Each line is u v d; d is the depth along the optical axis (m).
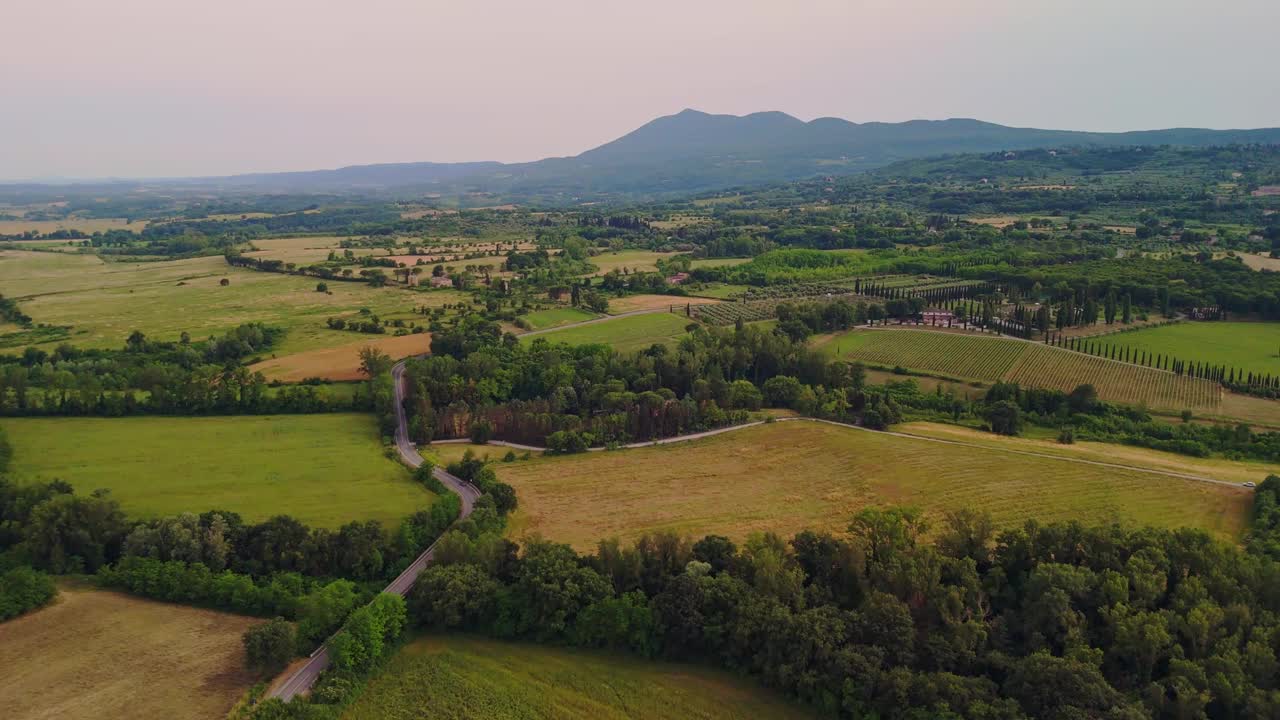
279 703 89.31
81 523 123.25
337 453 171.00
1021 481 160.00
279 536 121.50
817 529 138.38
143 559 117.88
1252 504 145.88
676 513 145.88
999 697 89.81
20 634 105.00
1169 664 91.62
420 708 93.50
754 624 99.25
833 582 112.25
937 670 94.50
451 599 107.38
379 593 115.38
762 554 110.38
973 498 152.00
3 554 122.25
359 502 145.62
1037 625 100.19
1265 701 83.31
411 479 157.75
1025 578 109.50
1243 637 93.69
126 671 97.81
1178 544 110.06
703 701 95.81
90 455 164.88
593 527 139.50
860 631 97.94
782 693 97.12
